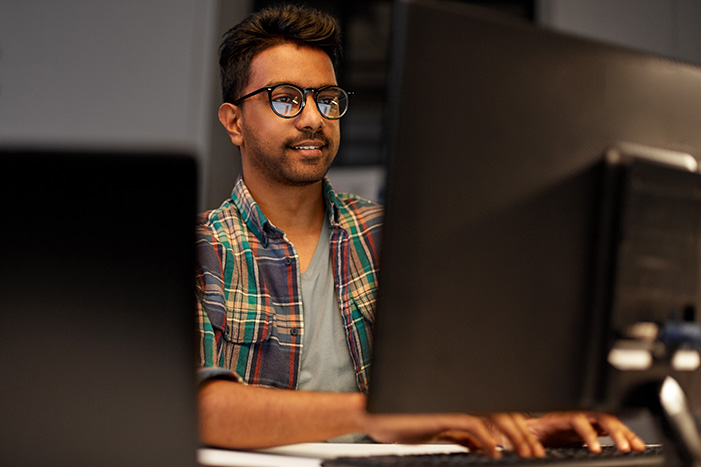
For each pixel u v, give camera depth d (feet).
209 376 2.90
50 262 1.89
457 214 2.10
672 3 13.69
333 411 2.61
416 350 2.09
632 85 2.36
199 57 11.59
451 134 2.08
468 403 2.16
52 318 1.90
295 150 4.28
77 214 1.88
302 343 4.25
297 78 4.25
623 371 2.40
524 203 2.19
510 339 2.21
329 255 4.54
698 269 2.50
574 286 2.29
